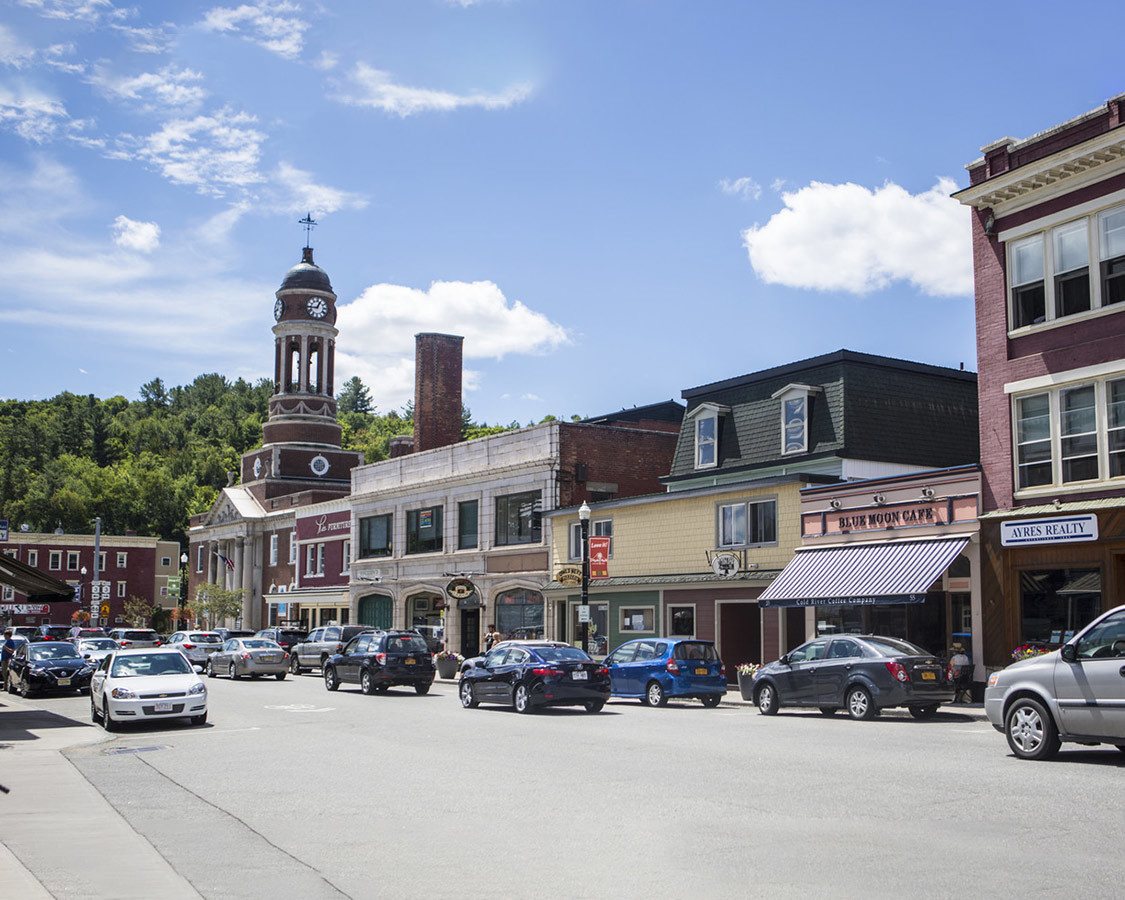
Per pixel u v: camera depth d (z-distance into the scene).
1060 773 14.02
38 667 35.12
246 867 9.75
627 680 29.02
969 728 20.59
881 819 11.12
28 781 15.70
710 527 35.81
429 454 54.84
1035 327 26.56
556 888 8.67
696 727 21.27
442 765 16.25
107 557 105.12
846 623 30.80
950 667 26.12
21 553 101.50
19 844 10.89
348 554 64.12
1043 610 25.62
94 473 142.62
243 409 182.62
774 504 33.56
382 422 173.50
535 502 46.44
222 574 81.88
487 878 9.09
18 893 8.55
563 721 23.17
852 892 8.30
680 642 28.30
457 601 50.53
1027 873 8.79
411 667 34.59
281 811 12.73
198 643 48.19
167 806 13.33
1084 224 25.88
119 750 20.05
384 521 59.25
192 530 88.25
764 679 24.91
